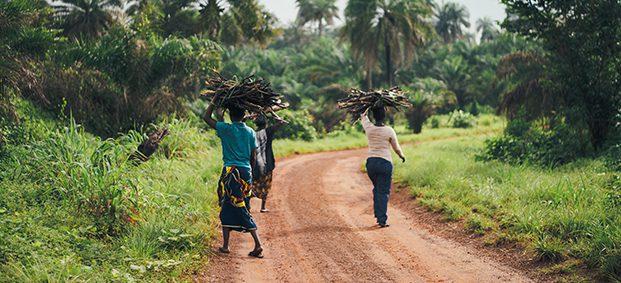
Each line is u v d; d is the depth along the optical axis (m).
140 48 14.58
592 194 6.84
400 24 34.50
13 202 6.04
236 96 5.42
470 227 6.51
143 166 8.88
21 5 10.98
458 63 55.22
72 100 12.62
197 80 16.03
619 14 12.53
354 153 21.28
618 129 13.02
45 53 12.77
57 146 7.23
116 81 14.32
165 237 5.58
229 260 5.52
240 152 5.50
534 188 7.54
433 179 9.66
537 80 16.23
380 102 7.37
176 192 7.81
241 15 28.06
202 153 12.45
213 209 7.75
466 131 34.19
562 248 5.10
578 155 12.43
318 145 23.97
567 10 13.12
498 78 20.09
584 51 13.05
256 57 56.47
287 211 8.23
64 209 6.01
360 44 35.12
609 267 4.46
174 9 27.05
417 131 34.41
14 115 9.54
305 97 46.94
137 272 4.69
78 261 4.62
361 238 6.47
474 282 4.79
